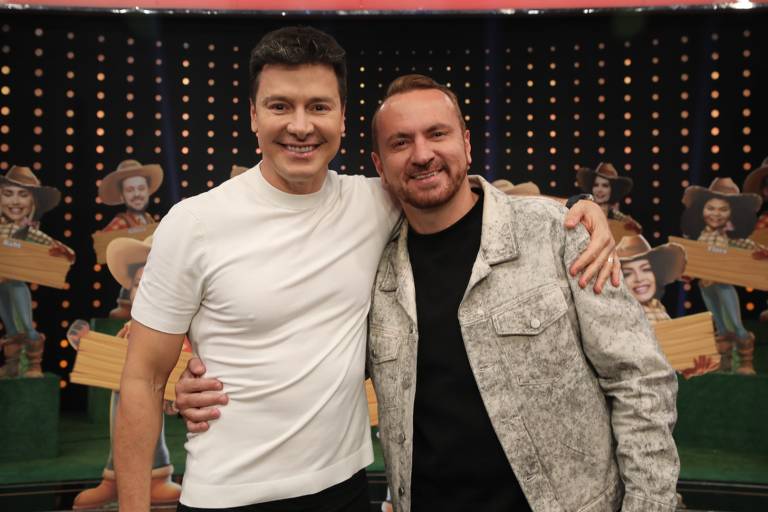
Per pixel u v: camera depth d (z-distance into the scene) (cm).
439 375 166
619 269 162
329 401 162
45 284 392
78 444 385
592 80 409
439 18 404
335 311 166
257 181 166
